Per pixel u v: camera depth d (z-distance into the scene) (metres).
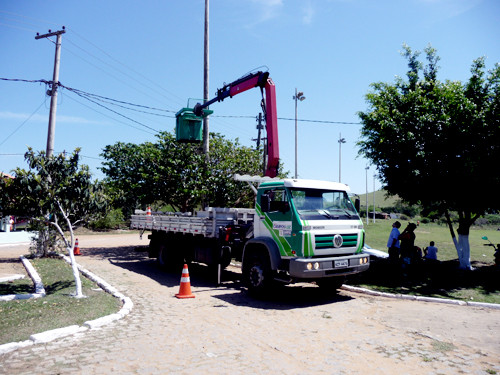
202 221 10.05
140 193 16.97
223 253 9.62
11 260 13.97
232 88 10.67
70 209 8.70
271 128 9.36
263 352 4.92
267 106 9.57
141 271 12.07
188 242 11.38
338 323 6.36
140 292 8.70
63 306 6.93
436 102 10.55
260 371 4.29
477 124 9.62
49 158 8.71
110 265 13.09
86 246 19.98
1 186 8.24
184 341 5.30
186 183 16.55
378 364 4.55
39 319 6.07
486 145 9.68
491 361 4.67
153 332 5.70
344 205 8.75
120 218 33.69
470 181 10.01
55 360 4.50
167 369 4.29
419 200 11.48
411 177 10.25
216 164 17.19
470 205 10.73
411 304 7.83
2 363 4.40
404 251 10.49
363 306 7.64
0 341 5.07
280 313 7.03
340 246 8.07
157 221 12.97
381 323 6.38
